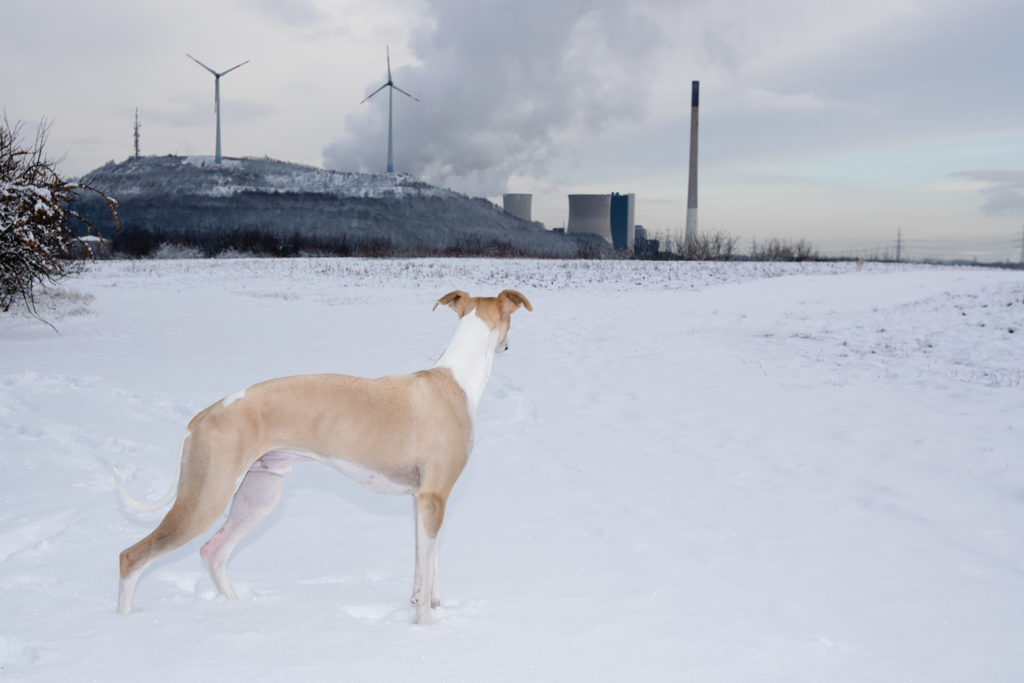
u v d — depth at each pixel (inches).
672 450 308.5
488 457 293.4
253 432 141.2
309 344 613.9
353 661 124.0
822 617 157.6
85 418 330.3
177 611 143.6
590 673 125.2
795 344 655.1
